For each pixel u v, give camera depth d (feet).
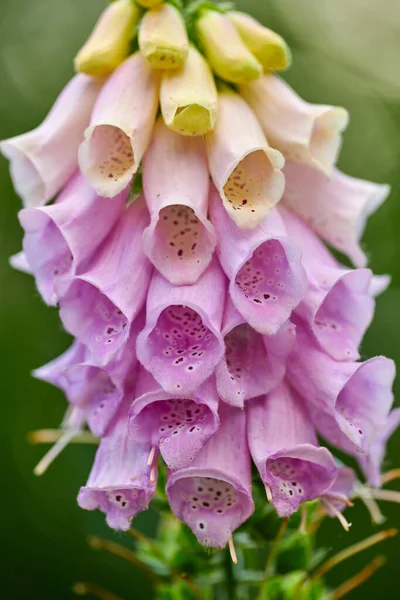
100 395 1.77
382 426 1.75
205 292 1.69
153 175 1.72
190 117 1.70
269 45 1.78
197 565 1.86
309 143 1.77
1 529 3.12
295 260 1.67
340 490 1.78
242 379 1.71
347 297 1.76
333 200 1.80
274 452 1.71
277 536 1.79
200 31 1.78
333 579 2.94
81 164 1.69
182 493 1.71
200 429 1.68
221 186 1.67
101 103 1.73
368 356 3.20
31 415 3.18
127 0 1.79
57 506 3.08
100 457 1.76
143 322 1.74
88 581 3.02
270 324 1.67
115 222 1.76
